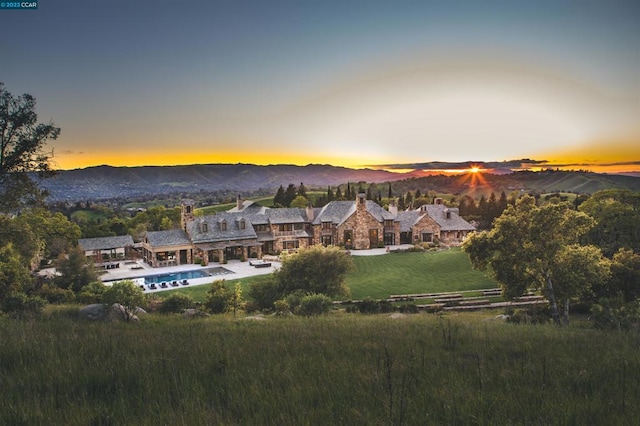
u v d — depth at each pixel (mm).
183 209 75250
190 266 69688
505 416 5512
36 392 6492
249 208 85000
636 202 56562
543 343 11883
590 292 30203
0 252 39156
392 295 46781
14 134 30297
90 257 70312
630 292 32875
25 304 24219
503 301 41844
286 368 7984
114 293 30734
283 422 5238
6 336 11305
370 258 69125
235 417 5586
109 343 10336
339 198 130375
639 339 12867
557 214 28438
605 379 7488
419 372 7930
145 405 6020
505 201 114625
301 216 82688
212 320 21031
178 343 11070
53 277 51969
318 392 6520
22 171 31172
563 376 7648
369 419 5379
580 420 5402
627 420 5383
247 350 10078
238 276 60688
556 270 28688
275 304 32625
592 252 29109
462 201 125250
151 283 56500
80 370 7730
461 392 6438
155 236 70688
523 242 29641
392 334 13641
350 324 17828
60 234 78500
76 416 5555
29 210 33844
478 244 31297
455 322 19078
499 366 8508
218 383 7078
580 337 13555
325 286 39625
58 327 14391
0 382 7031
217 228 74688
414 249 74750
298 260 40094
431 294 45812
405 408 5664
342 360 8992
